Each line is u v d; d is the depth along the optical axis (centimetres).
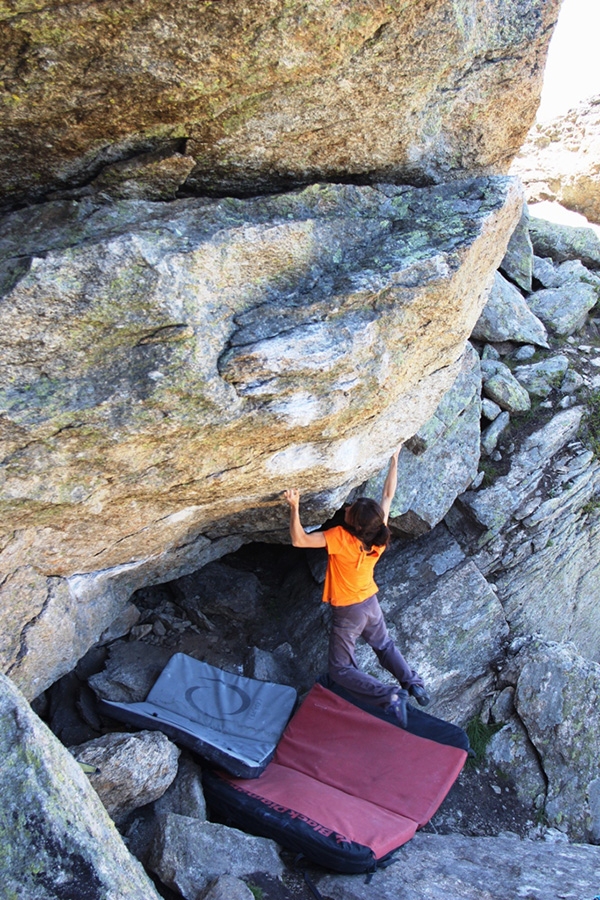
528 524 691
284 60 312
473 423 696
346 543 494
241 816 455
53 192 348
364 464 515
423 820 462
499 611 656
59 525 390
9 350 318
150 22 275
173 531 474
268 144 357
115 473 370
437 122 402
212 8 277
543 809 568
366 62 336
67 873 279
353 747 508
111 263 317
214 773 489
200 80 306
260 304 371
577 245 927
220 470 409
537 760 591
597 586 774
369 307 389
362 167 401
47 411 328
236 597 656
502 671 632
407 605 641
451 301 418
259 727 534
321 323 373
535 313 852
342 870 419
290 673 608
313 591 665
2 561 385
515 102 417
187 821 425
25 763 293
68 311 318
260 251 362
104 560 453
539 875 444
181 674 559
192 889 393
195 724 520
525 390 760
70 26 266
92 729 529
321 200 390
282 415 386
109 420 340
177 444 372
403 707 501
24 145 317
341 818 444
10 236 335
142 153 340
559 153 1066
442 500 663
